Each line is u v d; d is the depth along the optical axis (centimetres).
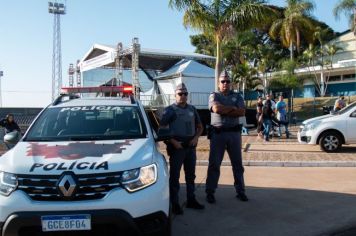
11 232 432
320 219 636
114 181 442
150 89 3628
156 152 513
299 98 4619
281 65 4569
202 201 740
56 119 595
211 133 719
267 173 1020
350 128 1320
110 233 441
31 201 432
